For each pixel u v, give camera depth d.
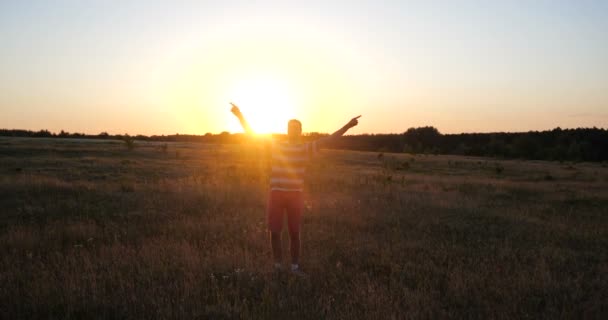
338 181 17.47
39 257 5.65
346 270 5.50
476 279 5.21
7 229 7.41
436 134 107.94
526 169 38.91
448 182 21.31
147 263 5.44
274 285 4.79
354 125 5.18
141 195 11.65
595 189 19.53
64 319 3.89
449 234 8.06
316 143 5.23
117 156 36.22
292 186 5.25
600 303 4.51
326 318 3.98
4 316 3.92
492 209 11.50
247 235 7.11
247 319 3.96
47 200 10.56
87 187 12.88
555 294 4.86
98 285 4.66
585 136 90.75
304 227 8.01
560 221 9.79
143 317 3.98
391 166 37.34
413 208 10.72
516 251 6.66
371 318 4.01
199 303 4.28
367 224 8.55
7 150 35.59
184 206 10.09
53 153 35.81
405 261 6.02
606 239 7.86
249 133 5.58
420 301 4.50
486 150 90.31
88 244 6.48
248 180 16.33
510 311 4.33
